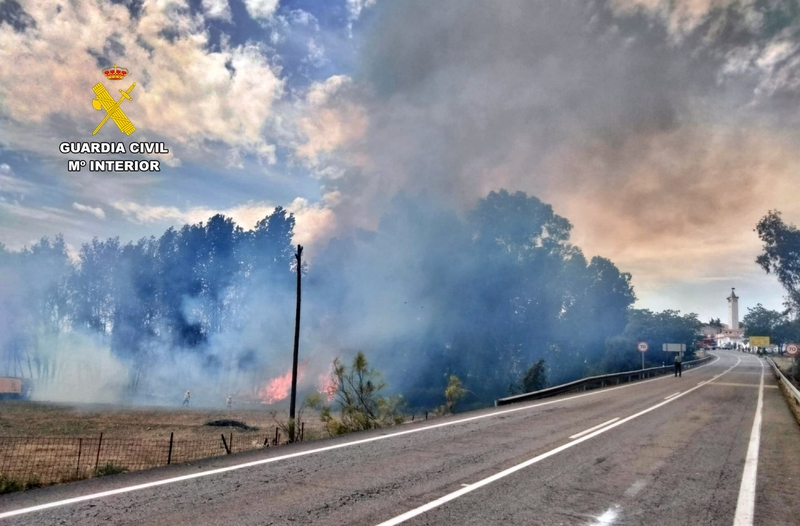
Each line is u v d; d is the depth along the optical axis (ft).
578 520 20.02
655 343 259.80
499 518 20.02
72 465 60.03
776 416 55.67
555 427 45.29
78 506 20.77
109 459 65.00
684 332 281.74
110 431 101.14
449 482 25.43
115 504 21.12
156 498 22.04
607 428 44.80
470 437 39.55
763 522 20.27
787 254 140.15
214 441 85.15
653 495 23.68
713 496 23.76
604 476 27.12
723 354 436.76
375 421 58.18
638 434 41.60
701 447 36.17
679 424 48.01
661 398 76.13
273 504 21.39
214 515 19.84
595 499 22.88
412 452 33.19
